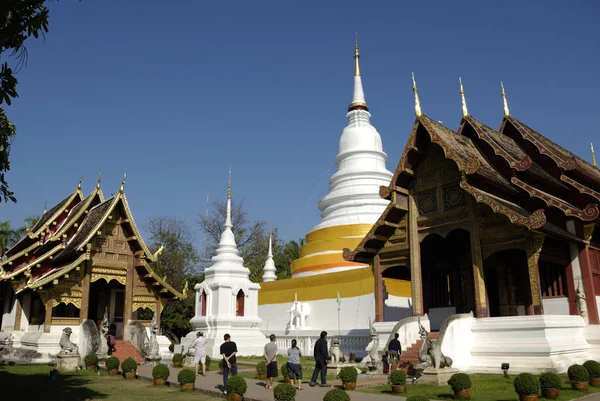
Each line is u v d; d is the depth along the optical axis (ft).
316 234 118.11
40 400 43.65
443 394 43.73
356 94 133.49
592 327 61.11
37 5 30.04
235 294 97.96
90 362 69.36
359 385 51.03
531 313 67.82
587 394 43.88
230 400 44.37
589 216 58.95
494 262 74.23
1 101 28.81
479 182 63.41
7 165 35.60
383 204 117.50
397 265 72.38
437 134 64.95
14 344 86.84
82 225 93.04
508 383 49.08
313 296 105.60
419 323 62.08
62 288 81.15
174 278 157.79
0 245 162.91
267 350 51.34
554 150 74.49
